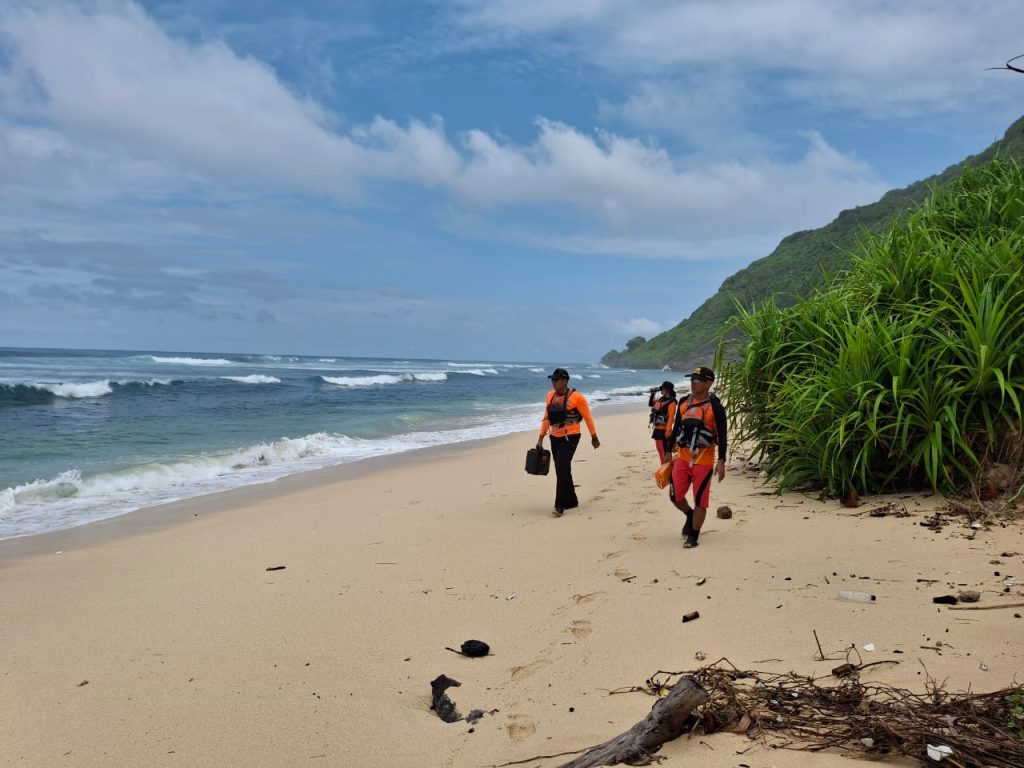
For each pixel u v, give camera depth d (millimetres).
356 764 3252
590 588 5539
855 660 3814
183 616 5285
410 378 56406
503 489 10445
